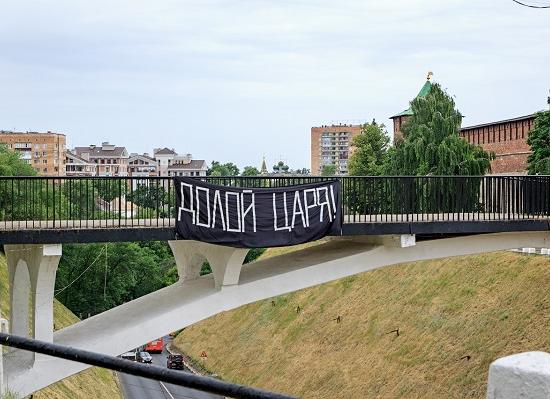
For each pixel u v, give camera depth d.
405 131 45.94
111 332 15.44
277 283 17.02
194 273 18.09
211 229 15.79
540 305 30.27
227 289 16.47
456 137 42.75
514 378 2.02
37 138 143.75
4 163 56.56
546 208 19.72
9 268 16.16
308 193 16.75
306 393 37.09
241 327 50.69
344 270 17.94
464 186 18.97
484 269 35.66
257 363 44.25
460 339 32.06
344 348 38.69
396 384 32.47
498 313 31.80
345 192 17.89
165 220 15.89
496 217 19.38
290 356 41.88
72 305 56.34
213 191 15.81
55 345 3.21
